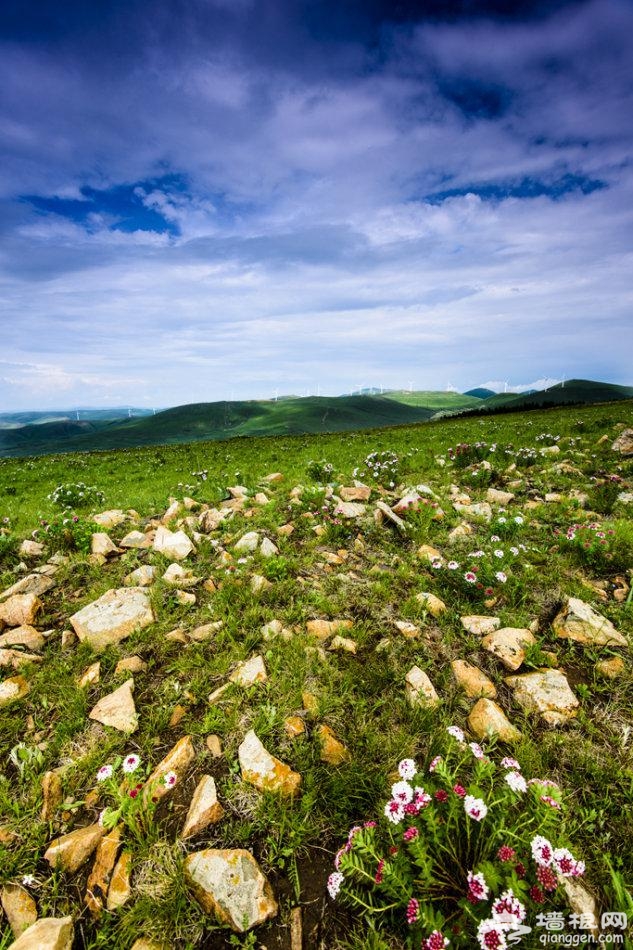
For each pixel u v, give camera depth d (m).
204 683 4.09
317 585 5.84
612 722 3.54
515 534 7.13
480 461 13.05
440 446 17.66
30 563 7.12
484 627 4.73
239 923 2.35
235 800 3.00
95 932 2.39
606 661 4.13
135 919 2.38
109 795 3.08
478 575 5.64
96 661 4.46
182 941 2.33
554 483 10.18
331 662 4.30
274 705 3.74
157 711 3.76
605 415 26.70
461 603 5.31
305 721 3.62
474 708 3.66
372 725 3.56
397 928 2.34
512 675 4.07
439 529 7.59
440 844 2.33
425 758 3.28
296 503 9.15
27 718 3.78
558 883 2.37
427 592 5.57
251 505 9.59
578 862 2.17
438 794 2.53
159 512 10.05
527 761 3.15
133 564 6.68
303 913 2.43
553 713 3.58
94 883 2.57
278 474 12.77
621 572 5.88
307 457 17.61
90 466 21.50
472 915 2.02
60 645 4.78
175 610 5.31
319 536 7.52
